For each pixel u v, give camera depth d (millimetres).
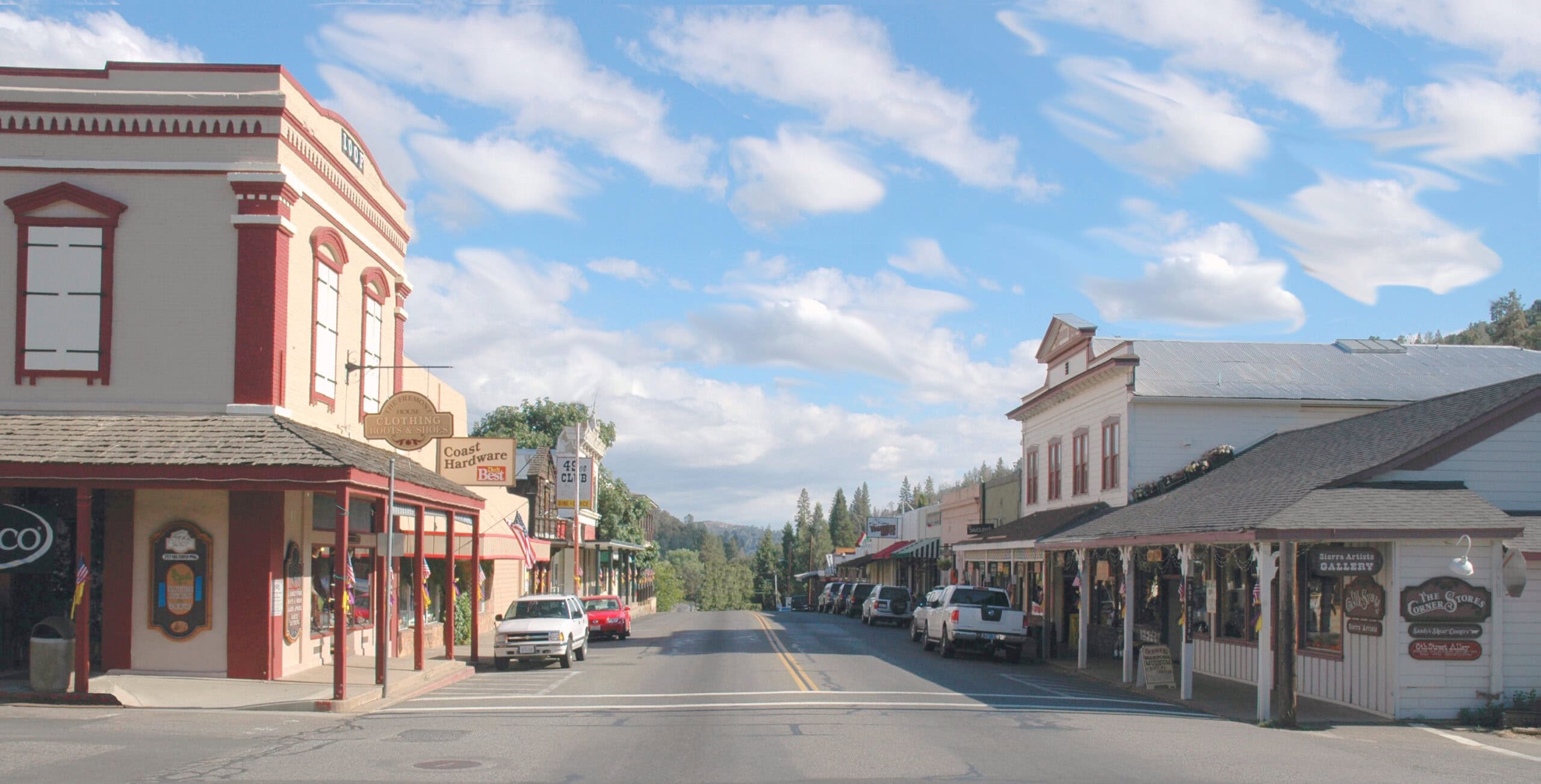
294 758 12289
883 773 11398
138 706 16672
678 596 108812
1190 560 20219
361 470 17531
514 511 37500
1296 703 17547
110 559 19000
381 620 18578
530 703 17984
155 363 19219
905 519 65375
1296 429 28578
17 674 18750
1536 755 13984
